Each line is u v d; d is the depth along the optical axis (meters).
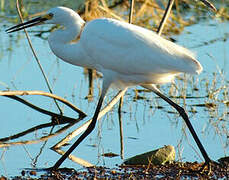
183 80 14.99
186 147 10.89
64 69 15.52
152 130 11.84
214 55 16.47
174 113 12.88
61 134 11.82
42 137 11.58
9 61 15.57
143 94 14.25
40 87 14.03
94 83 14.81
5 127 11.96
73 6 20.11
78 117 12.83
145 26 19.38
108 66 9.94
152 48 9.48
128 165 9.90
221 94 14.03
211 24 20.09
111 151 10.69
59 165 9.74
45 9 19.72
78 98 13.73
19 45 16.94
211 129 11.80
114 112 13.05
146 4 19.33
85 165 9.96
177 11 20.09
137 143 11.11
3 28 18.28
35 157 10.38
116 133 11.71
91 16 17.56
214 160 10.20
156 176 9.34
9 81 14.16
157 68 9.45
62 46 10.59
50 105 13.32
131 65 9.62
